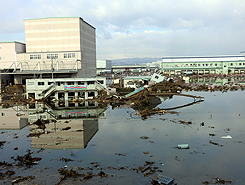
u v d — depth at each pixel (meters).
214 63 137.75
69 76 70.31
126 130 29.56
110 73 167.88
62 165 19.62
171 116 37.00
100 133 28.47
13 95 63.94
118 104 50.03
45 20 77.75
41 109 45.50
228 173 17.72
